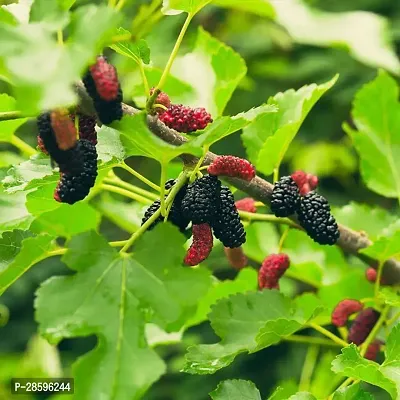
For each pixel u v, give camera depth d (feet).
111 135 2.95
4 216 3.16
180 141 2.85
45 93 2.46
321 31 3.84
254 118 2.77
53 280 2.69
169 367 5.39
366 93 3.50
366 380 2.89
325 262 3.62
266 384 5.67
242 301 3.07
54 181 2.94
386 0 5.72
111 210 3.57
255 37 5.60
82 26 2.55
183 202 2.83
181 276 2.70
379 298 3.18
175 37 5.40
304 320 3.06
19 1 2.90
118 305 2.68
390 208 5.61
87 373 2.64
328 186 6.10
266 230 3.64
